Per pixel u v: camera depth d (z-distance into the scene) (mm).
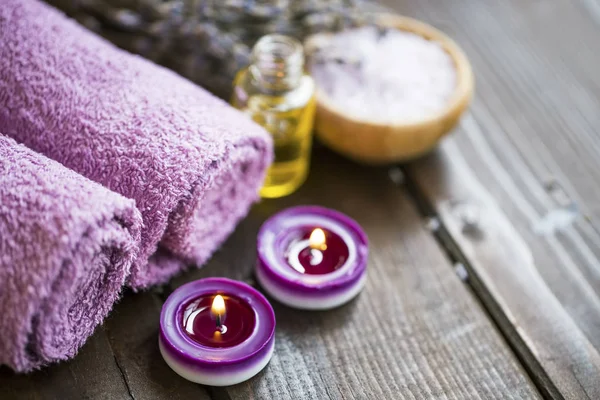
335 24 491
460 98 451
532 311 417
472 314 415
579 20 575
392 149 448
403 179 480
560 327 413
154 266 396
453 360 396
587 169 487
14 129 386
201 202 385
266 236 415
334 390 380
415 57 479
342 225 425
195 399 370
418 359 395
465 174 478
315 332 399
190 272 416
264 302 387
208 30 459
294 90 435
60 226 331
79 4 483
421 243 444
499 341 406
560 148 496
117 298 373
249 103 434
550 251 444
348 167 478
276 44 430
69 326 356
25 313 328
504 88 525
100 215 339
